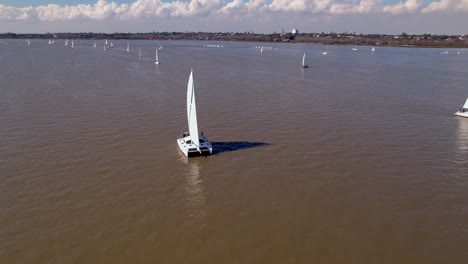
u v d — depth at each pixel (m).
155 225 35.75
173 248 32.53
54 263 30.50
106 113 72.75
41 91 93.81
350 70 157.50
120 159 50.34
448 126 68.12
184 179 45.03
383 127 66.62
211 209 38.59
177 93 94.44
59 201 39.38
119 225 35.59
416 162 50.59
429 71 157.75
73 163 48.72
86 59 187.88
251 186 43.44
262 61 196.12
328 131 63.59
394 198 40.78
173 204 39.41
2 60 173.62
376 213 37.84
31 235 33.81
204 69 150.75
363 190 42.53
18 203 38.75
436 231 34.91
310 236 34.25
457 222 36.38
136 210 38.12
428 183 44.38
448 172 47.50
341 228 35.38
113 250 32.16
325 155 52.69
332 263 30.83
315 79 125.88
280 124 67.31
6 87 98.56
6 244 32.53
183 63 175.88
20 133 59.78
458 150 55.34
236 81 117.38
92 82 109.94
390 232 34.78
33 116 69.69
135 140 57.72
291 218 37.00
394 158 51.91
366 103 86.25
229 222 36.38
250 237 34.12
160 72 137.62
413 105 84.94
